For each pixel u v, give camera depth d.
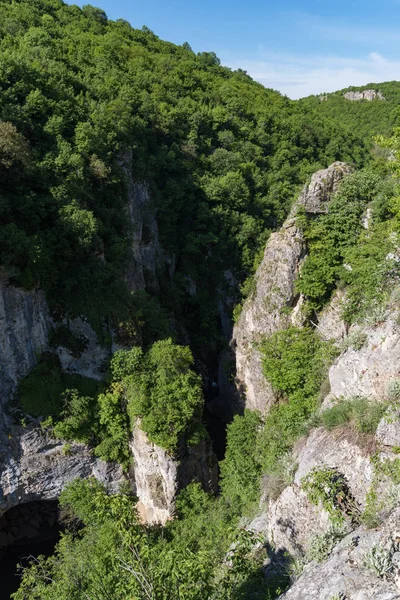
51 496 28.61
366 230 27.64
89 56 53.62
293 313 29.95
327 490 14.30
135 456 28.50
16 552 29.61
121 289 31.25
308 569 11.95
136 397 27.20
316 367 26.66
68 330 29.52
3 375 26.80
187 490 27.00
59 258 29.30
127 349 30.23
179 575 9.59
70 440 28.17
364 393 18.45
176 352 29.12
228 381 36.81
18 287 26.70
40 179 29.30
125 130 40.97
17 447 27.11
